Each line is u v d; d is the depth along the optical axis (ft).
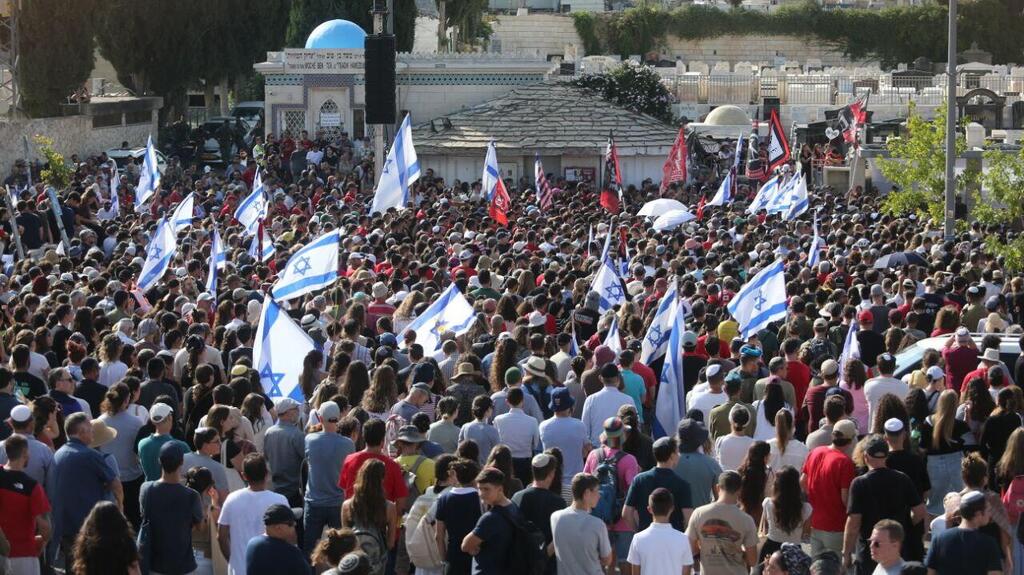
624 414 98.07
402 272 166.61
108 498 93.04
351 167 385.70
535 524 85.40
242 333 129.29
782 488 88.94
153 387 109.19
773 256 171.42
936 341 126.31
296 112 429.79
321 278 145.18
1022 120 459.32
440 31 534.37
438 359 128.67
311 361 114.93
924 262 180.45
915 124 269.23
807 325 136.98
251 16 496.23
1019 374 118.52
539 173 271.08
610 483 92.22
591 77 458.50
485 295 151.94
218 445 93.04
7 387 101.35
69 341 117.80
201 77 492.54
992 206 269.23
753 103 558.97
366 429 91.09
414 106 443.32
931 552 80.48
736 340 122.21
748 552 83.41
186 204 219.00
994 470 102.94
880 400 97.71
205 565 92.12
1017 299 159.84
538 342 119.03
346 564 67.46
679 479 88.07
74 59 394.32
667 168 324.39
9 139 367.04
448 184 408.87
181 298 145.59
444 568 86.94
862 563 90.17
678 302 122.11
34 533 87.04
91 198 241.35
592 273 168.04
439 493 88.53
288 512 77.51
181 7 466.29
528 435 101.04
